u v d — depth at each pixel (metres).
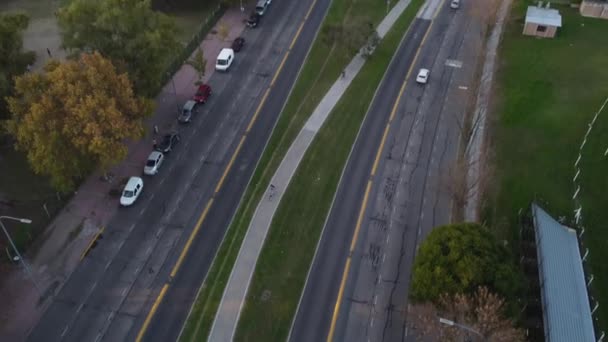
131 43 71.25
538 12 102.50
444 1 112.62
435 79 91.50
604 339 53.78
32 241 63.47
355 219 67.31
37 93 62.09
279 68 93.44
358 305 58.03
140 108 69.06
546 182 71.06
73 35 71.19
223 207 68.69
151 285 59.56
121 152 63.31
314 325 56.06
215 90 88.12
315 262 62.22
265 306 57.66
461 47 99.56
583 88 87.75
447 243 50.84
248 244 64.12
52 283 59.44
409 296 56.78
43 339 54.44
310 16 107.19
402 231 65.94
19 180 71.31
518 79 90.38
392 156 76.44
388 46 99.12
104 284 59.53
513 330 44.81
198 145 77.88
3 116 68.12
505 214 67.00
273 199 69.75
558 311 52.22
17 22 70.81
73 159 62.38
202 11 108.06
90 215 67.12
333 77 91.50
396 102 86.38
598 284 59.19
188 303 57.88
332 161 75.50
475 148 77.31
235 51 96.62
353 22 94.12
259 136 79.56
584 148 76.00
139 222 66.50
